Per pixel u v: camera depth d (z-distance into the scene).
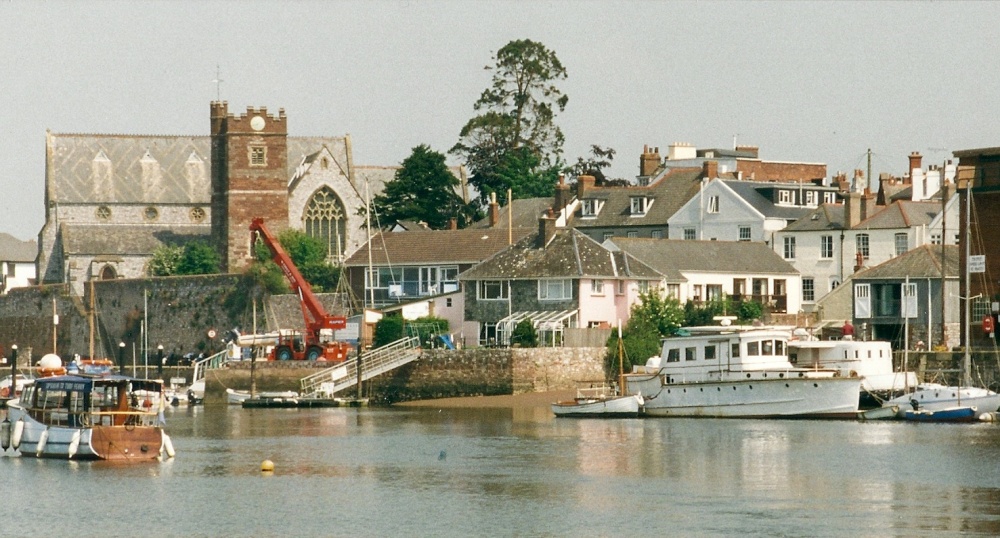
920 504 186.88
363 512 184.62
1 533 173.62
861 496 192.75
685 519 178.62
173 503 190.88
